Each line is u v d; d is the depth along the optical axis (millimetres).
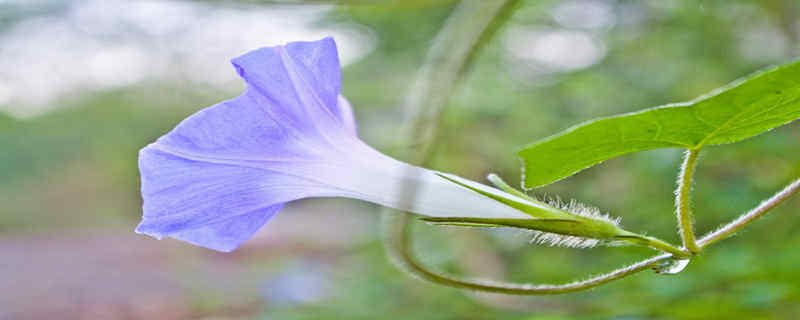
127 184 3002
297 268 960
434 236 804
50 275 1451
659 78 775
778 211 589
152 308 1095
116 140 2811
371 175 251
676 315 455
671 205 669
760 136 607
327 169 251
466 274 753
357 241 1075
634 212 696
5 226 2711
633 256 607
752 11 731
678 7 748
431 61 252
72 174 2980
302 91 248
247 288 1105
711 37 757
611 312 484
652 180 696
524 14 752
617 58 837
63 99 2572
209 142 245
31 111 2686
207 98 2002
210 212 248
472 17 251
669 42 785
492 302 598
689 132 232
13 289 1309
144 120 2623
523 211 244
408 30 783
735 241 586
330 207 2521
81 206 2934
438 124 252
